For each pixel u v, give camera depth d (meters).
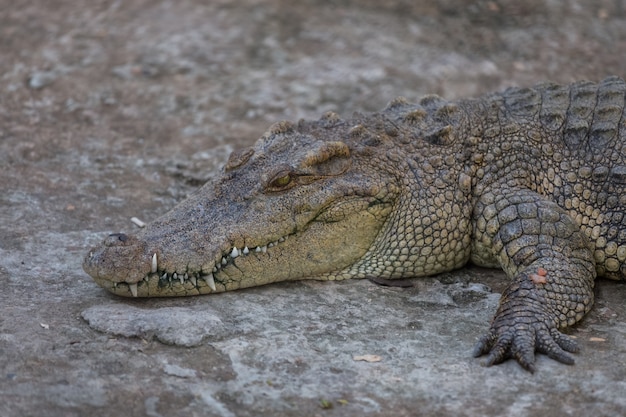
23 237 18.52
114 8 33.66
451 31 32.62
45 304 15.75
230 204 16.66
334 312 16.11
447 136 17.83
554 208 16.97
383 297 16.89
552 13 33.56
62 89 27.64
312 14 33.88
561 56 30.06
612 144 17.62
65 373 13.62
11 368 13.63
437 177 17.50
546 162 17.78
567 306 15.70
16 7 33.53
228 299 16.30
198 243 16.06
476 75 28.94
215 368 14.02
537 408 13.19
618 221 17.20
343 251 17.14
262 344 14.73
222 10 33.56
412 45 31.44
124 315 15.14
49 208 20.17
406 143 17.80
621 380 13.86
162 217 16.78
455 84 28.31
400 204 17.28
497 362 14.42
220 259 16.17
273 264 16.66
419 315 16.19
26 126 25.11
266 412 13.02
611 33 31.95
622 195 17.23
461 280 17.78
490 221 17.22
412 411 13.13
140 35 31.56
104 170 22.70
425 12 34.34
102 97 27.23
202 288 16.23
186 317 15.08
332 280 17.50
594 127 17.89
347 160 17.11
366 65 29.70
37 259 17.56
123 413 12.81
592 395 13.48
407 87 28.09
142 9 33.62
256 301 16.31
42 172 22.22
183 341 14.58
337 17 33.78
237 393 13.38
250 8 33.78
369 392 13.59
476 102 19.00
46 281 16.69
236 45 31.03
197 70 29.23
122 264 15.56
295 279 17.25
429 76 28.89
